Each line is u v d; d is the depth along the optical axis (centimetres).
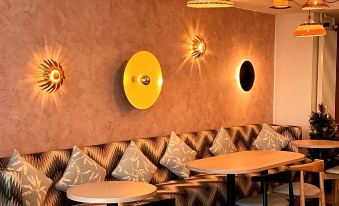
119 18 502
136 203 425
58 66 446
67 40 455
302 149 683
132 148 488
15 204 341
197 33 599
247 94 693
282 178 404
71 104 462
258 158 477
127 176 471
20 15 418
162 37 552
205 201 492
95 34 480
